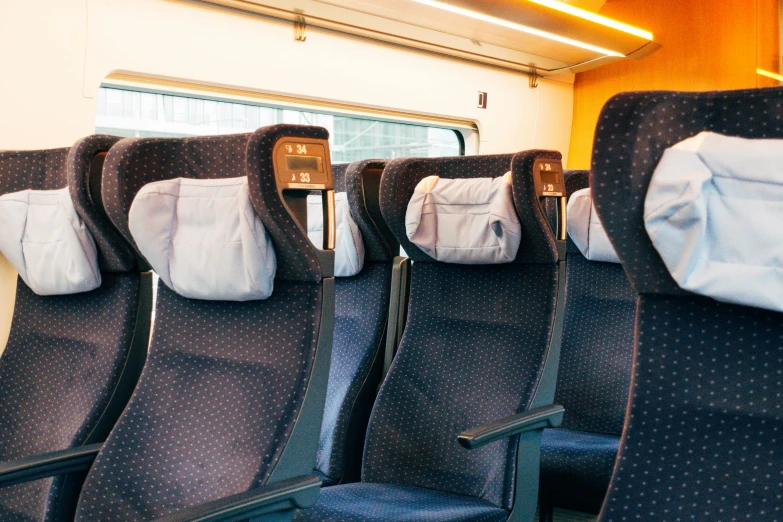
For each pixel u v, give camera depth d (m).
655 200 0.99
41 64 2.94
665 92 1.02
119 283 2.09
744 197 0.96
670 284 1.07
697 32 5.14
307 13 3.71
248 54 3.59
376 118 4.27
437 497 2.02
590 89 5.39
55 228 2.10
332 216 1.57
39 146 2.95
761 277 0.95
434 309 2.24
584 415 2.99
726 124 1.00
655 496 1.05
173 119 3.50
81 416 2.02
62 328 2.18
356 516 1.81
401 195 2.19
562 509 3.22
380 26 3.99
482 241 2.07
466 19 4.05
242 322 1.67
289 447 1.52
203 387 1.69
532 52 4.73
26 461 1.76
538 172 1.97
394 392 2.23
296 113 3.96
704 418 1.05
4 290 2.63
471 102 4.67
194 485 1.61
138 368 2.09
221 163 1.71
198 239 1.65
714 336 1.05
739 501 1.01
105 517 1.68
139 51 3.23
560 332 2.06
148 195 1.67
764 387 1.02
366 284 2.48
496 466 1.97
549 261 2.04
